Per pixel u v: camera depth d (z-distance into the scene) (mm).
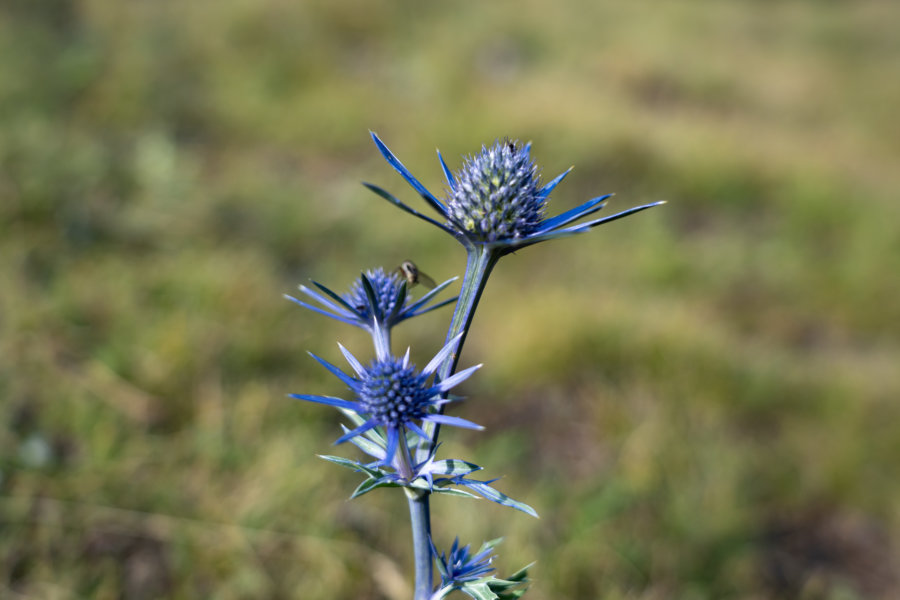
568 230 264
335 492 530
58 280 677
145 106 1100
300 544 484
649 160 1226
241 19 1455
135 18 1361
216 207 882
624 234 1021
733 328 871
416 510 268
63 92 1061
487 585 271
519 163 286
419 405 259
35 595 434
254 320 669
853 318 948
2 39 1140
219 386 596
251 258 775
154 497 498
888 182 1365
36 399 555
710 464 625
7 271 668
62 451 525
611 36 1890
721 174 1232
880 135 1601
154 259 741
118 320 639
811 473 668
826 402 748
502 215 271
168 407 569
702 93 1675
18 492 484
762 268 1020
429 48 1558
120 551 466
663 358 736
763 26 2354
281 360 641
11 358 580
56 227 750
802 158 1377
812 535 616
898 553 611
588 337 739
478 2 1890
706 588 523
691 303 894
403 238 905
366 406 257
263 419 574
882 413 752
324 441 575
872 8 2730
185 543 473
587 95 1450
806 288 991
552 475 602
